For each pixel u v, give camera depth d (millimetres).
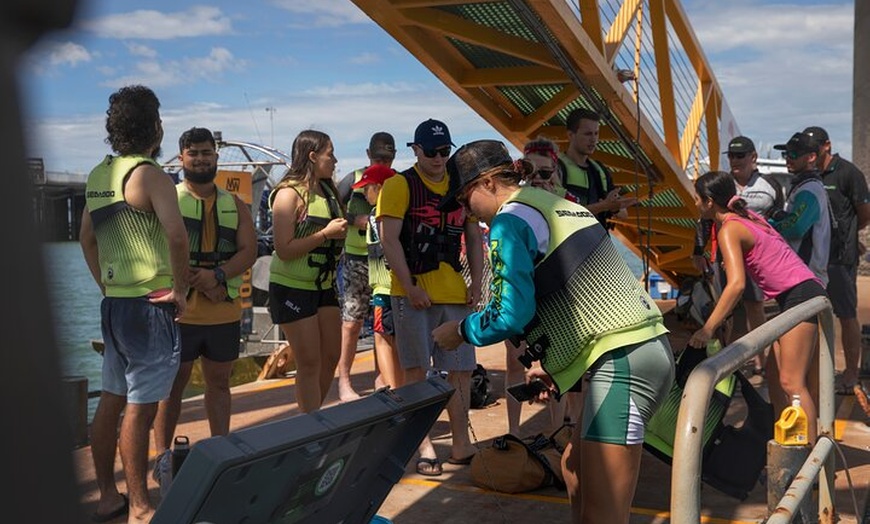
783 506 2850
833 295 6855
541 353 2980
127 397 3871
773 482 3518
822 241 6070
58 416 498
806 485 3061
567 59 6660
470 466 4816
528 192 2957
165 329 3844
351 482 2510
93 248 3904
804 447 3496
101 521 3938
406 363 4781
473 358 5043
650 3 8102
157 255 3818
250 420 6406
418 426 2689
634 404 2885
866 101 13773
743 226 4574
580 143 5570
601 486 2922
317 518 2443
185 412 6656
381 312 5305
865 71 13703
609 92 7090
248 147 13219
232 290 4539
